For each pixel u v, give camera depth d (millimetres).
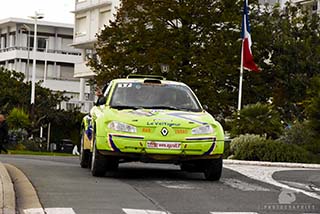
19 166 14930
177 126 12523
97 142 12703
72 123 56562
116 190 11156
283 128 24141
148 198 10375
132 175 13727
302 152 21250
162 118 12625
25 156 22766
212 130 12703
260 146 21031
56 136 56062
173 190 11344
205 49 36469
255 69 30250
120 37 37250
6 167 14148
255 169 16141
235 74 36250
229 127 25188
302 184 12930
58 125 56344
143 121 12555
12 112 41438
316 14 40188
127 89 13820
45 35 79062
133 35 36875
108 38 37906
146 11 37250
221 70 35812
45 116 53438
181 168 14812
